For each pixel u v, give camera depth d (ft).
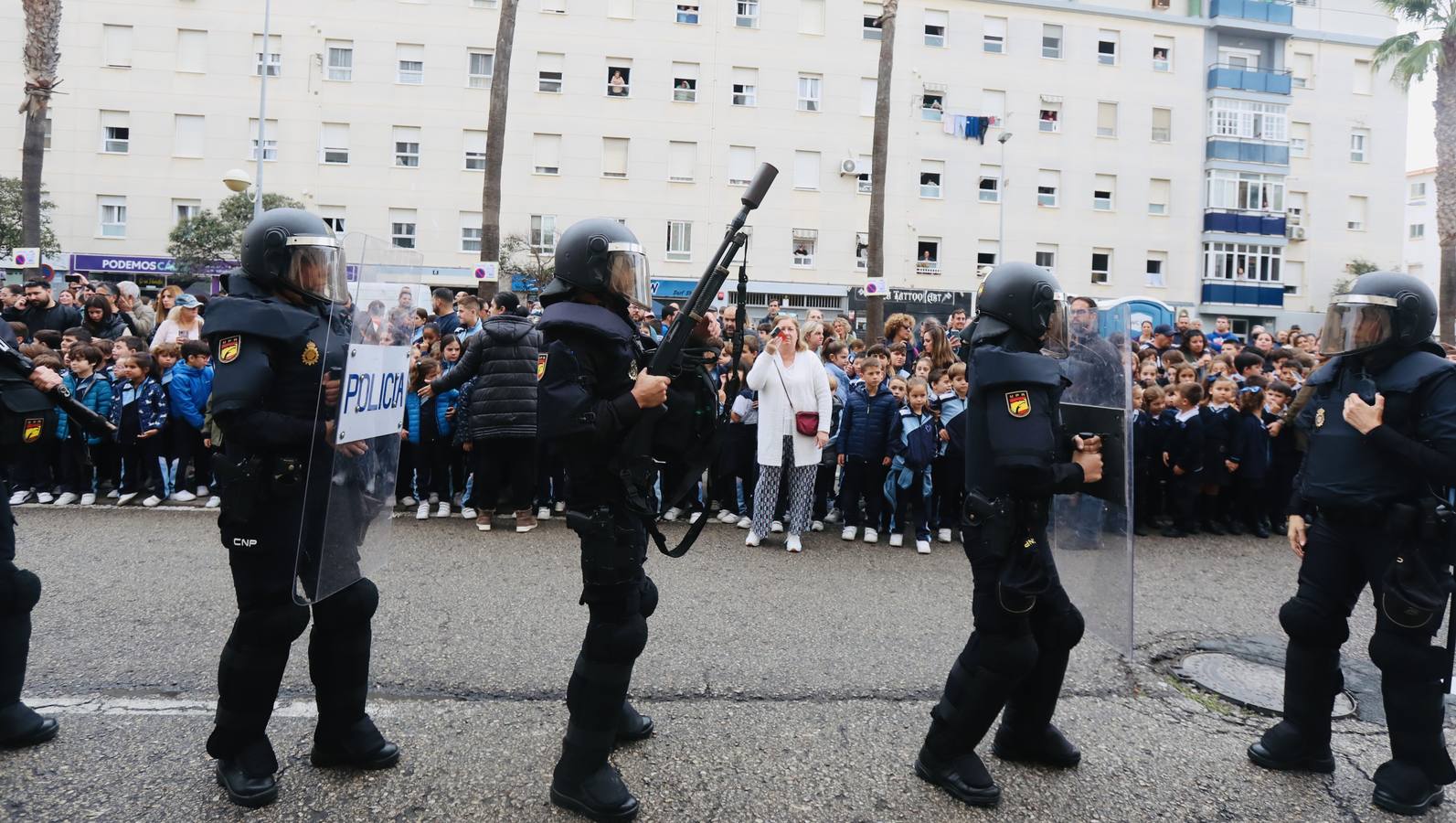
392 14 80.12
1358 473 9.46
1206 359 28.94
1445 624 13.91
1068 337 9.70
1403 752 9.38
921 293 87.40
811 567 19.13
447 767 9.48
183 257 71.67
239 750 8.73
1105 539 9.83
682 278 84.33
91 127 77.92
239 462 8.46
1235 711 11.94
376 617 14.55
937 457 22.40
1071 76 90.68
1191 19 92.94
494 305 21.42
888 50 50.62
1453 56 60.54
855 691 12.07
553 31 81.82
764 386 20.95
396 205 80.84
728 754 10.04
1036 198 90.17
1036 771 9.95
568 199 82.74
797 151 85.66
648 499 8.53
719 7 84.02
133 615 14.25
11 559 9.73
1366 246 99.09
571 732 8.61
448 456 23.35
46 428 10.02
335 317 9.11
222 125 79.10
